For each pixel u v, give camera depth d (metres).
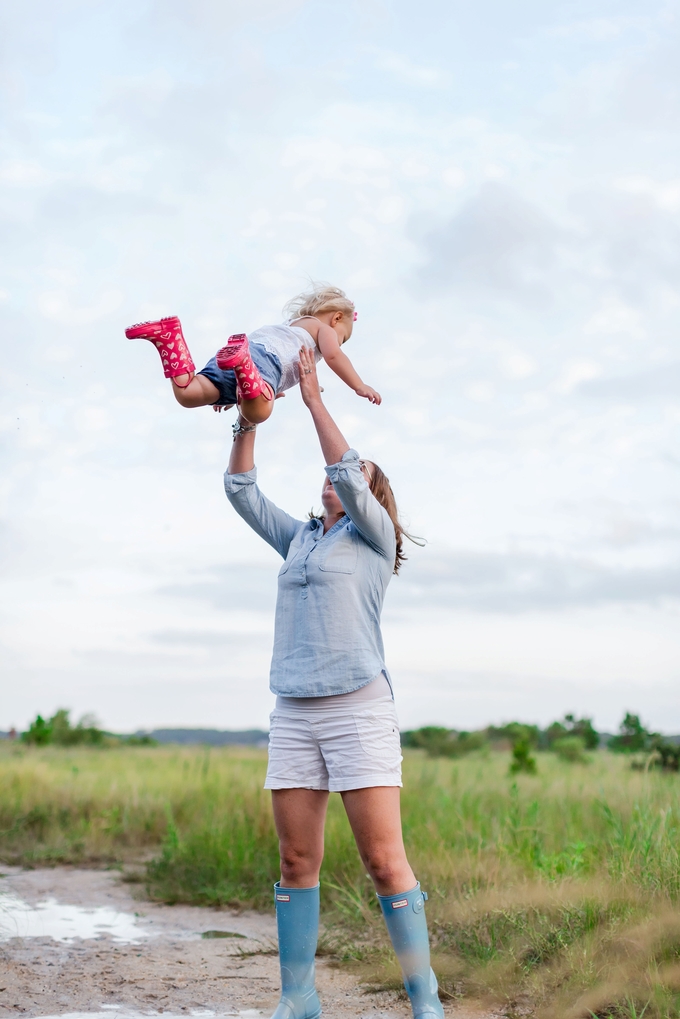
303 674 3.34
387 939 4.88
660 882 4.48
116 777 10.98
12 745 17.03
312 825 3.38
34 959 4.64
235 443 3.80
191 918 5.86
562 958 3.98
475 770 12.62
